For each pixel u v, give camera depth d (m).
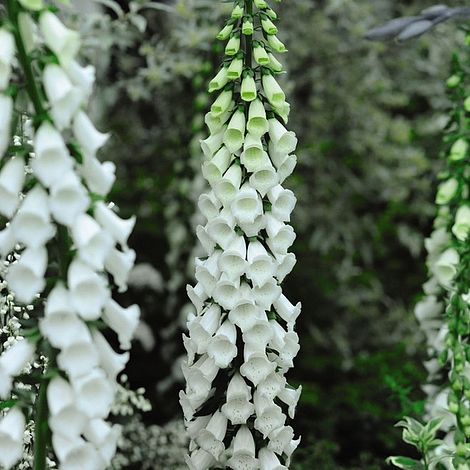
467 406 5.57
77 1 10.43
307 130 12.55
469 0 12.72
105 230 3.89
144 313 10.48
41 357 4.93
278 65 4.73
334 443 8.67
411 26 6.45
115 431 4.09
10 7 3.71
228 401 4.75
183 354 10.09
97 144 3.78
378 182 12.78
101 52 10.01
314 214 12.34
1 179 3.77
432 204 12.84
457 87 6.34
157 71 9.66
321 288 12.01
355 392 9.82
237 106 4.69
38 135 3.68
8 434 3.93
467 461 5.37
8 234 3.88
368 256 12.70
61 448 3.85
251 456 4.79
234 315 4.64
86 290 3.83
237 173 4.66
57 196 3.70
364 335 11.91
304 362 11.02
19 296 3.80
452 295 5.54
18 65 4.09
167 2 11.68
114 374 4.04
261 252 4.66
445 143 6.39
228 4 9.30
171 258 9.92
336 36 12.27
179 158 10.16
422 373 9.70
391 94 13.20
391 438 9.11
